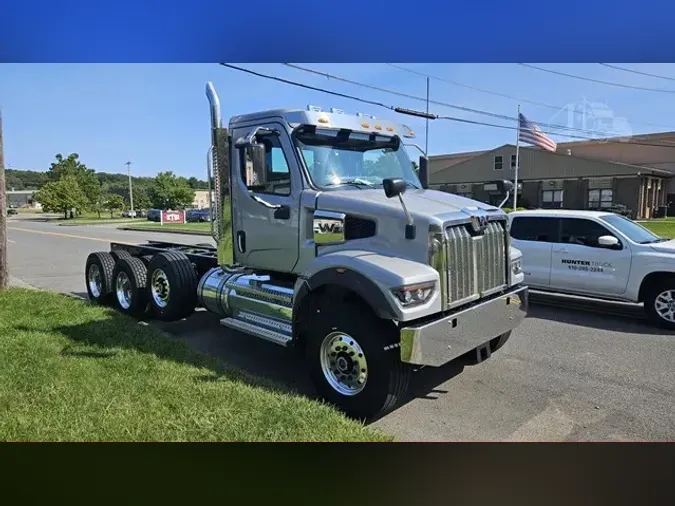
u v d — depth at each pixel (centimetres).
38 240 2431
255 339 630
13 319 669
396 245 410
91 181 8031
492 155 4709
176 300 653
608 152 4997
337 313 406
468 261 418
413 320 383
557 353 576
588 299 870
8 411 376
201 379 442
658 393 458
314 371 429
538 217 830
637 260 712
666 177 4478
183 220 4694
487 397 448
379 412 393
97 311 726
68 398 399
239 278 564
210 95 518
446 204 435
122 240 2388
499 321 452
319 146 485
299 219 473
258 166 474
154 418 366
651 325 702
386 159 532
